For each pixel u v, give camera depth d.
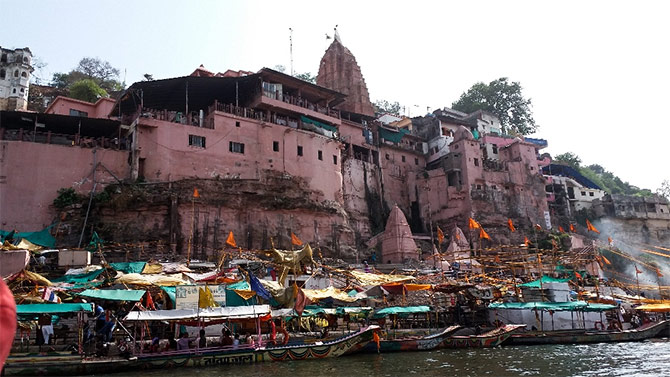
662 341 31.67
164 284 26.00
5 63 70.88
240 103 51.91
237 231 43.72
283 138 49.38
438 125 69.25
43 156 39.06
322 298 27.86
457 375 19.16
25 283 24.73
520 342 29.27
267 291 26.89
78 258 31.69
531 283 35.22
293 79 51.88
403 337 28.75
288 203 46.72
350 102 69.50
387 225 51.88
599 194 80.12
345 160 57.97
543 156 80.88
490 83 94.12
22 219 37.34
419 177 63.59
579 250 51.91
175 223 40.81
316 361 22.28
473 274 39.59
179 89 47.69
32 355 18.95
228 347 21.64
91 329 22.14
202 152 44.62
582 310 32.75
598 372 19.95
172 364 20.33
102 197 39.41
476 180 61.75
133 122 43.00
